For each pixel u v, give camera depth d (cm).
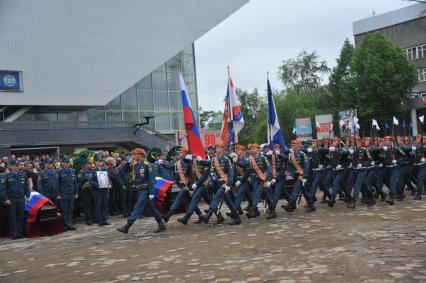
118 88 3722
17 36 3272
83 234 1291
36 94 3341
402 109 5066
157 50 3938
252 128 6912
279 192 1309
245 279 693
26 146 2964
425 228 983
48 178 1393
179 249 957
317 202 1568
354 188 1387
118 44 3734
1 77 3197
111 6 3706
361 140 1446
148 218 1541
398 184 1505
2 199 1316
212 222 1304
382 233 952
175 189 1558
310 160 1365
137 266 838
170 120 4166
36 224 1335
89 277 790
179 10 4062
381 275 651
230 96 1734
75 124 3203
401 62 4934
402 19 5872
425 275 640
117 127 3300
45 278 809
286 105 5809
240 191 1283
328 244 887
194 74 4356
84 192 1488
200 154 1427
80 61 3547
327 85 6519
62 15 3472
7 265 944
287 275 695
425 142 1552
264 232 1075
